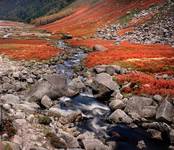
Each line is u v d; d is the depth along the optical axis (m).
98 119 24.55
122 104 26.39
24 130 18.73
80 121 23.81
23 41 92.19
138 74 36.56
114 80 34.28
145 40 78.06
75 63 51.44
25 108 22.75
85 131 21.89
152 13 103.25
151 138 21.36
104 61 48.44
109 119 24.02
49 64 50.09
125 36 88.75
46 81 28.14
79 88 31.67
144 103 25.22
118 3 141.25
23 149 15.99
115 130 22.42
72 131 21.34
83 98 29.55
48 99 26.16
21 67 45.78
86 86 33.25
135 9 116.56
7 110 21.12
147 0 120.44
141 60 48.25
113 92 29.56
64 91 29.17
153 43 73.38
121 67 43.69
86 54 61.97
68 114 23.48
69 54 61.16
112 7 140.62
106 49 65.44
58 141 18.03
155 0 115.44
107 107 27.58
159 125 22.06
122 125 23.27
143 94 29.00
